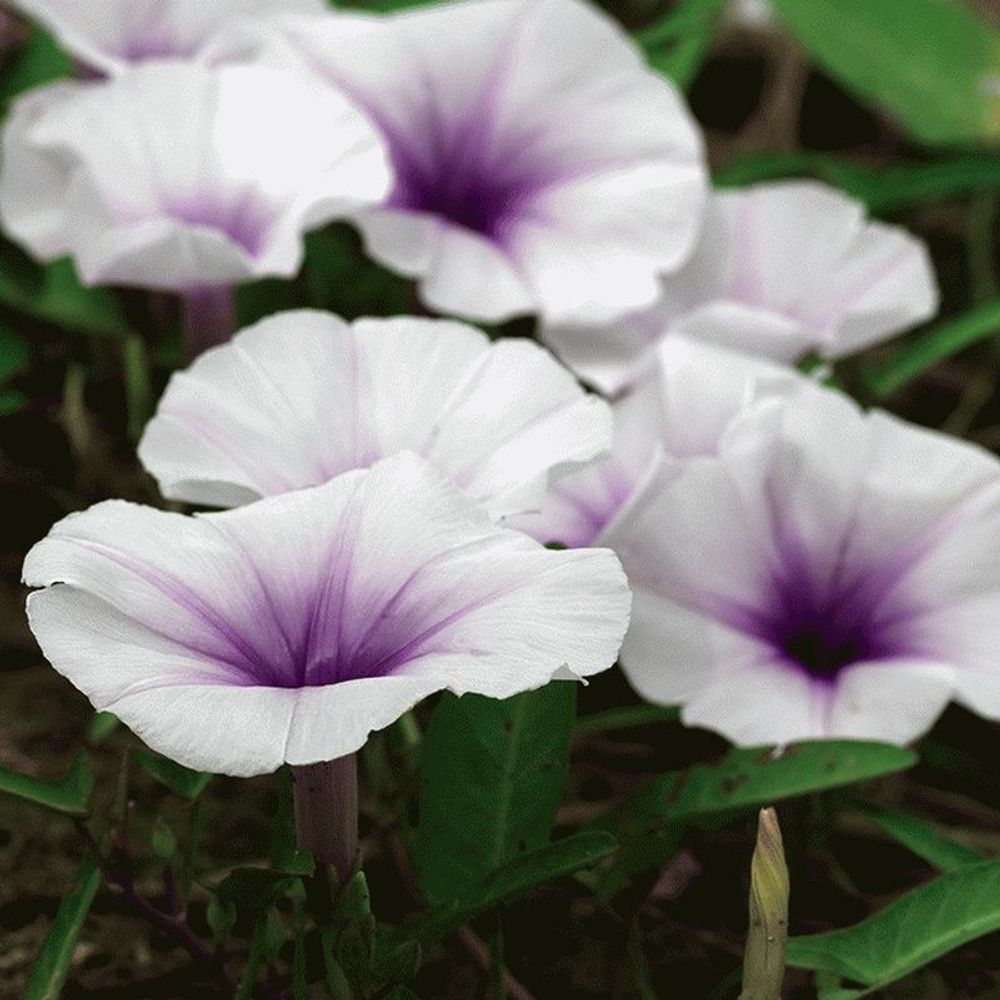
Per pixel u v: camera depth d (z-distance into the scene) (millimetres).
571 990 429
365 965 387
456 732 411
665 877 445
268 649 370
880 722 416
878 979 396
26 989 393
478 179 480
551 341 478
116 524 370
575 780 465
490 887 395
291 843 396
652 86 479
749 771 411
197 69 451
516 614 363
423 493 374
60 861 442
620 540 420
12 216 481
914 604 425
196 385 392
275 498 377
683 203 476
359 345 396
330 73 474
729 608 424
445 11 475
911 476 427
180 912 402
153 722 355
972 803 467
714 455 440
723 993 410
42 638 361
